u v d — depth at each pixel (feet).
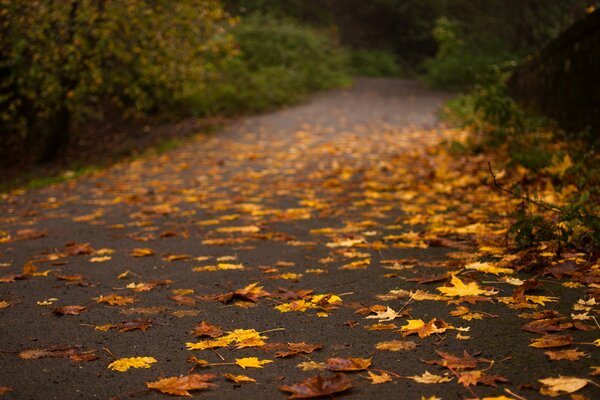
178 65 41.34
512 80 46.26
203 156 36.27
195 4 39.34
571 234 12.60
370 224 16.83
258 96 60.70
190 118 54.03
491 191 19.89
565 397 6.79
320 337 9.00
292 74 71.36
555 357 7.79
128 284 12.23
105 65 42.32
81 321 10.11
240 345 8.72
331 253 14.07
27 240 17.21
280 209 19.92
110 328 9.72
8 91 42.32
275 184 25.27
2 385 7.71
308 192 22.94
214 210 20.38
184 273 12.91
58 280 12.81
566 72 29.07
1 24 35.29
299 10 104.83
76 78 38.63
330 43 95.91
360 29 115.44
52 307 10.94
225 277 12.45
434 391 7.13
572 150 22.22
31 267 13.28
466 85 76.13
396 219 17.39
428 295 10.62
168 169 32.24
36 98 39.45
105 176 31.48
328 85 76.89
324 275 12.30
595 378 7.20
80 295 11.63
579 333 8.61
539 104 34.88
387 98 69.56
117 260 14.30
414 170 26.02
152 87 51.52
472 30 87.76
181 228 17.74
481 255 13.07
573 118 27.86
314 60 82.53
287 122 51.16
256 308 10.44
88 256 14.89
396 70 104.78
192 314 10.24
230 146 39.91
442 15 104.22
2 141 45.32
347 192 22.44
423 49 115.75
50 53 35.94
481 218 16.40
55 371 8.11
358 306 10.30
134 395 7.34
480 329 9.03
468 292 10.48
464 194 20.35
